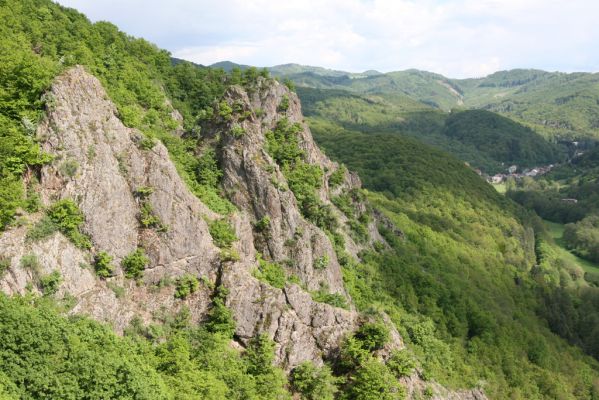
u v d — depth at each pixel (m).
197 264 55.47
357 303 79.62
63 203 46.50
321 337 60.72
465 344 99.75
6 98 48.62
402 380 61.78
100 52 89.19
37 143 47.84
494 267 152.25
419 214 175.12
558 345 125.38
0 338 36.00
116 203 50.84
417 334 84.50
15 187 44.59
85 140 50.25
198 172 70.75
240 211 69.38
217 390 45.19
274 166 73.12
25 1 89.31
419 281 103.44
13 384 34.12
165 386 42.31
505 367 99.69
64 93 50.69
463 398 80.62
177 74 107.94
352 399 56.31
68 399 35.47
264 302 56.53
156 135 71.44
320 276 72.25
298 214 73.81
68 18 99.12
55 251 44.94
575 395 111.94
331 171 106.25
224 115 76.56
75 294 45.38
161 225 53.38
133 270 50.78
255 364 52.72
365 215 105.88
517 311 129.00
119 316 48.09
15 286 41.62
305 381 54.97
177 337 50.47
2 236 42.53
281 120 94.12
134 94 83.75
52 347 38.16
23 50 65.19
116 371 39.06
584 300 159.50
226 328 53.75
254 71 99.31
